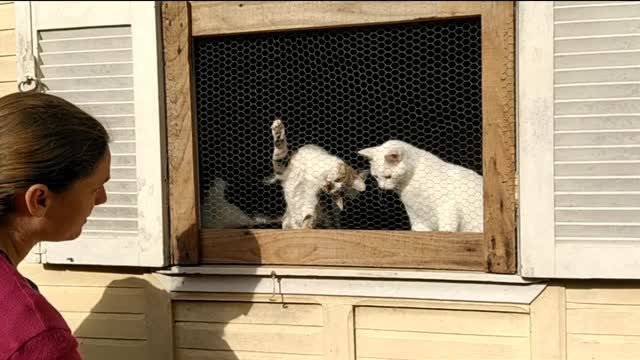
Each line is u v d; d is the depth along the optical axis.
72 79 1.30
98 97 1.29
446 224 1.20
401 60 1.24
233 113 1.30
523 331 1.17
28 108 0.87
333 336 1.24
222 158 1.31
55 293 1.38
